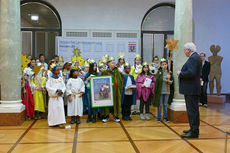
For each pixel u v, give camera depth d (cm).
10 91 506
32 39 942
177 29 549
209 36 1001
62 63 712
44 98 583
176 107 532
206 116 616
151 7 970
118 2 944
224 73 1020
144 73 573
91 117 598
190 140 409
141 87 563
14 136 425
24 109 540
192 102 417
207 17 995
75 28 933
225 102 870
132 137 423
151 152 348
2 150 353
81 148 363
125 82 553
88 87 539
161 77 530
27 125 507
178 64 542
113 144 384
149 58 993
